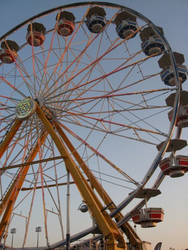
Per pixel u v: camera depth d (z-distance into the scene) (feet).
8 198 79.00
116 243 62.90
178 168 77.71
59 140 74.43
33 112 80.79
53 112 84.69
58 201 74.79
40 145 86.53
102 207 70.18
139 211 75.41
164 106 83.66
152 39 93.45
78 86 80.18
